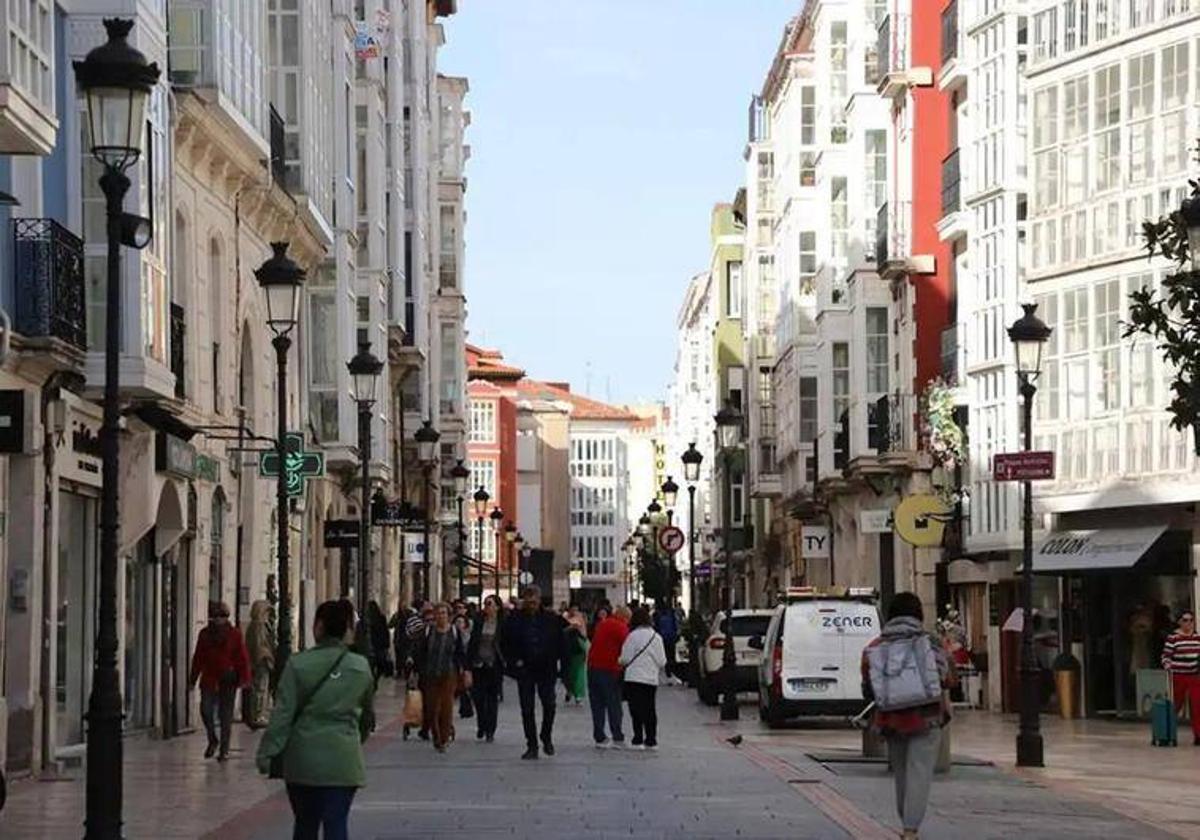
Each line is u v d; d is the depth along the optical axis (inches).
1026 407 1311.5
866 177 2773.1
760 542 4195.4
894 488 2652.6
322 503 2303.2
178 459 1487.5
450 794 1061.1
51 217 1242.0
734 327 4884.4
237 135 1686.8
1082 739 1627.7
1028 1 2207.2
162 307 1384.1
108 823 745.6
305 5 2050.9
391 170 2960.1
